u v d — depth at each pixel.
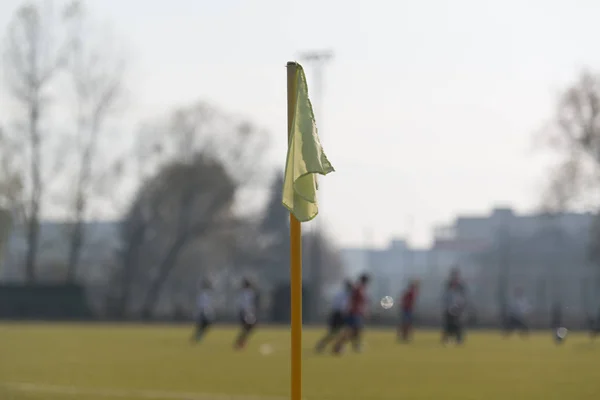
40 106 132.25
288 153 13.01
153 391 30.81
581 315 148.62
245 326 60.38
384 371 41.44
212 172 167.12
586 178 143.12
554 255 179.75
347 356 54.00
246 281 60.81
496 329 127.69
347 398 29.22
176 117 168.25
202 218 171.25
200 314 69.06
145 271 190.12
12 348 59.09
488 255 188.50
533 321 133.25
